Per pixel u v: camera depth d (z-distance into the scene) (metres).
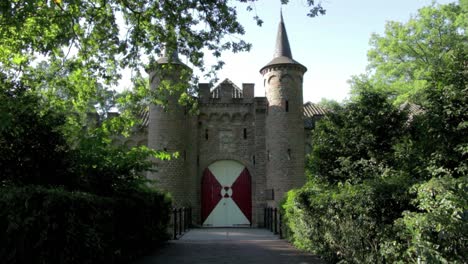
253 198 25.14
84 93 13.45
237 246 13.52
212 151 25.45
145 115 26.80
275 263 9.87
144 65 13.01
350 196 7.11
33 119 8.50
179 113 24.12
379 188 6.29
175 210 16.75
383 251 5.93
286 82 24.84
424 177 7.67
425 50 27.14
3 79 8.91
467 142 7.32
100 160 9.98
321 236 10.10
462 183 4.45
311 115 27.62
